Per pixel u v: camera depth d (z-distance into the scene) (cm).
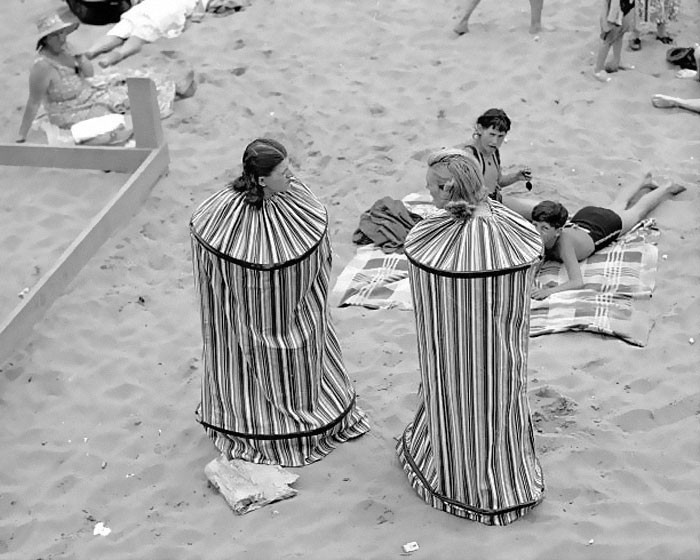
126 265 710
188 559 482
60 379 611
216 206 487
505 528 478
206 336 508
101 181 805
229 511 505
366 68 929
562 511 486
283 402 512
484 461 468
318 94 897
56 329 652
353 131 843
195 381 598
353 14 1019
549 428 537
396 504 498
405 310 641
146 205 772
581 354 588
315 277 498
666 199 715
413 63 929
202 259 486
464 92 879
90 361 624
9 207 785
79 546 498
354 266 682
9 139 873
